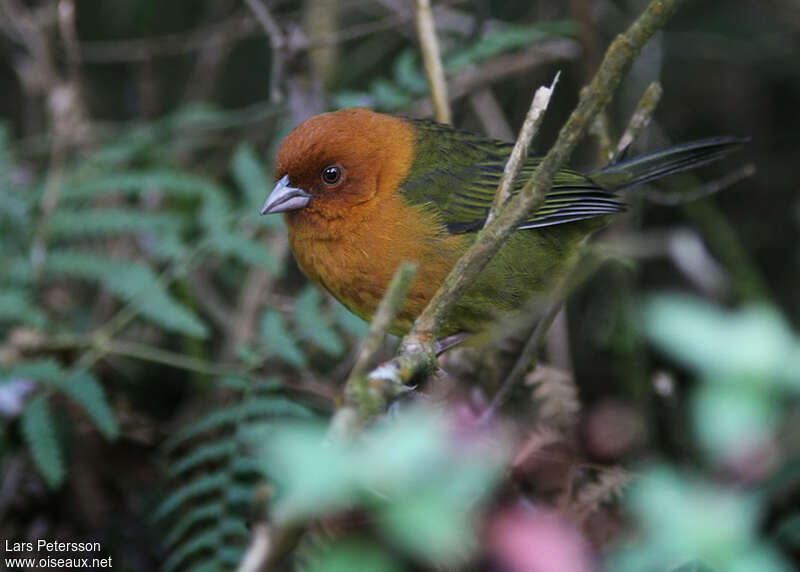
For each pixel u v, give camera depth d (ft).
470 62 34.47
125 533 30.68
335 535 19.53
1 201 33.94
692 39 44.86
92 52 45.03
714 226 39.86
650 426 32.65
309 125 27.55
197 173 43.04
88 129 40.29
